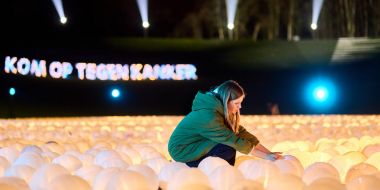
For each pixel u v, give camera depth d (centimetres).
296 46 3197
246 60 3198
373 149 768
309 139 1087
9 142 945
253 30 3997
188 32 3859
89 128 1446
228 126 679
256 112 3209
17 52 2747
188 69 3175
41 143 945
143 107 3122
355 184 486
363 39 3170
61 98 2950
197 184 492
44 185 538
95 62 3048
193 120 670
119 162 637
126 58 3105
